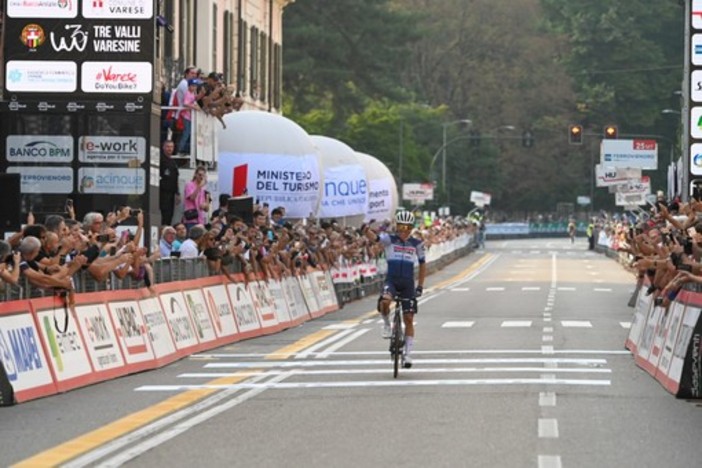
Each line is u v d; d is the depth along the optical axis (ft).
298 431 101.91
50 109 198.70
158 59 209.05
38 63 198.59
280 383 135.64
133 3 198.18
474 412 111.24
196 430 103.09
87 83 198.70
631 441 96.12
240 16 395.75
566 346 179.01
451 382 134.31
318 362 159.02
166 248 193.26
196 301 178.40
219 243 193.88
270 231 240.53
